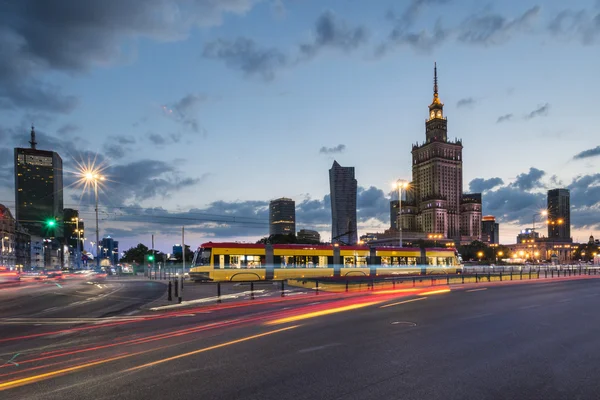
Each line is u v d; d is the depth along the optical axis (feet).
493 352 29.78
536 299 68.69
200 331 38.52
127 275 232.94
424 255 149.07
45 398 20.22
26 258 554.46
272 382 22.52
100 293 88.63
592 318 46.88
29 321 47.11
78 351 30.48
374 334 36.52
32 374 24.36
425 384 22.31
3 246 464.24
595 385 22.44
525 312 51.85
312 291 87.25
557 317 47.55
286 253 123.75
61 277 212.84
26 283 150.20
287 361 26.99
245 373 24.23
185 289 93.71
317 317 47.62
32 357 28.78
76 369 25.34
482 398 20.30
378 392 20.98
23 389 21.57
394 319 45.57
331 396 20.35
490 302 63.82
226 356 28.35
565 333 37.42
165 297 76.13
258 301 67.77
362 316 48.16
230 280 116.37
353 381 22.77
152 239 225.97
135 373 24.29
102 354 29.30
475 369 25.30
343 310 54.29
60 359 28.02
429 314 49.80
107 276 214.07
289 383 22.34
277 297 74.49
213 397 20.15
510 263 382.63
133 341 33.96
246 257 119.03
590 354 29.43
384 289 93.25
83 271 292.81
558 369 25.46
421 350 30.30
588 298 70.79
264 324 42.60
